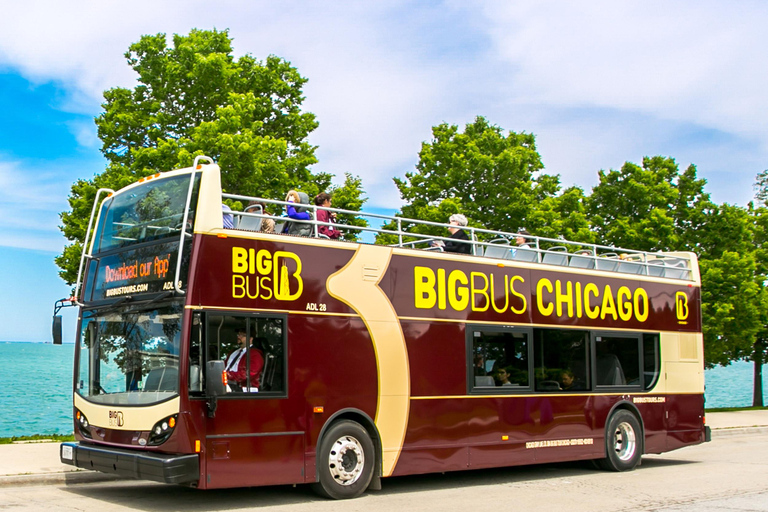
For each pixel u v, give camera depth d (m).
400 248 11.80
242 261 9.94
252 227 10.63
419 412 11.55
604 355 14.38
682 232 30.81
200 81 20.50
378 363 11.17
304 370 10.35
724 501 10.63
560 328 13.73
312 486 10.92
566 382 13.62
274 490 11.43
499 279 12.98
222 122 18.97
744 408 34.19
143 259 10.02
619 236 28.77
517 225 25.80
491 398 12.47
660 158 31.41
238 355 9.73
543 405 13.19
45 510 9.26
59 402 29.33
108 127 20.88
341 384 10.72
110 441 9.88
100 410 10.09
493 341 12.70
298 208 12.70
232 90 21.06
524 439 12.83
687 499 10.84
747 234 31.22
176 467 8.90
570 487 12.16
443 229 24.62
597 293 14.48
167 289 9.56
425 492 11.58
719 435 22.66
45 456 13.14
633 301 15.09
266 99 22.73
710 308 29.05
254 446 9.70
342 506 10.02
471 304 12.51
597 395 14.07
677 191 30.00
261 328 10.02
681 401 15.59
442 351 11.98
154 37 21.70
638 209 29.70
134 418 9.55
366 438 10.91
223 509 9.72
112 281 10.46
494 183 25.97
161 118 20.47
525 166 26.22
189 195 9.70
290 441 10.08
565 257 14.75
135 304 9.98
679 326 15.87
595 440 13.91
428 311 11.91
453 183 26.08
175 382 9.24
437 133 27.48
